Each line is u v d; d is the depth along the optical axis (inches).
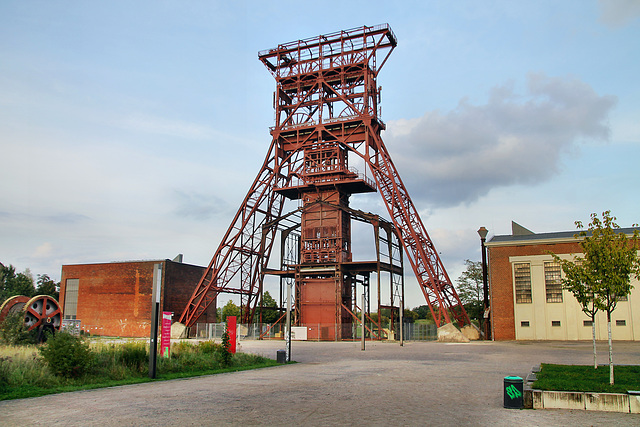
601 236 723.4
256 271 2669.8
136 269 2741.1
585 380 676.1
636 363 1012.5
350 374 891.4
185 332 2541.8
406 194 2458.2
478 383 758.5
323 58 2620.6
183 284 2797.7
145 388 698.8
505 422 474.3
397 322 2477.9
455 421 477.4
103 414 499.2
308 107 2689.5
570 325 2018.9
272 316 3750.0
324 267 2389.3
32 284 3316.9
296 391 669.3
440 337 2159.2
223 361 1024.2
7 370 698.8
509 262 2143.2
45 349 773.9
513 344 1881.2
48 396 618.5
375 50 2551.7
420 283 2300.7
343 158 2541.8
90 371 783.7
